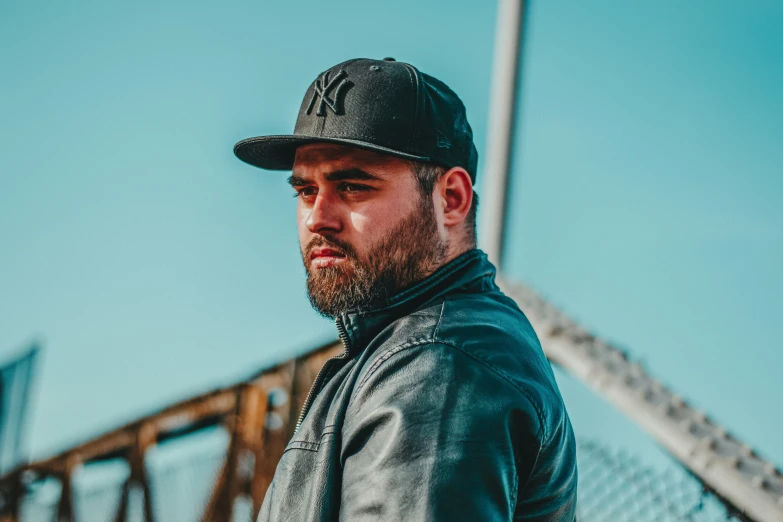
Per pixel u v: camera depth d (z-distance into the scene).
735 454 2.42
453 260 1.65
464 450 1.32
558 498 1.54
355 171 1.61
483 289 1.69
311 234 1.62
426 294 1.60
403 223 1.61
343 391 1.48
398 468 1.31
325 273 1.60
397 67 1.68
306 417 1.53
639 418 2.58
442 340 1.44
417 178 1.63
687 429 2.49
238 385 4.51
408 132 1.62
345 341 1.60
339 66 1.68
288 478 1.47
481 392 1.38
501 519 1.32
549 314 2.93
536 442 1.42
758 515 2.31
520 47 3.73
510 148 3.62
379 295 1.59
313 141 1.62
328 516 1.38
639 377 2.66
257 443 4.37
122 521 4.95
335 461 1.42
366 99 1.62
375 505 1.30
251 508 4.30
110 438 5.17
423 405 1.35
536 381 1.48
